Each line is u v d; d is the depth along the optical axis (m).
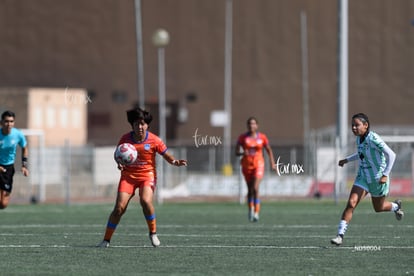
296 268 43.38
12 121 65.12
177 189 115.19
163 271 42.34
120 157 50.09
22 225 70.94
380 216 79.44
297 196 110.56
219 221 75.56
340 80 107.88
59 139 157.75
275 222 74.06
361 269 43.03
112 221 51.94
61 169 115.31
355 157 52.69
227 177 114.12
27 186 112.94
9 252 50.06
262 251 50.66
